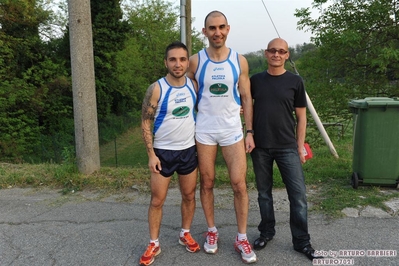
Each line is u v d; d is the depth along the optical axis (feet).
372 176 13.39
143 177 15.55
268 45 8.98
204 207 9.55
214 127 8.84
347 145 23.04
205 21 8.50
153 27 62.23
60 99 54.39
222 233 10.74
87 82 15.53
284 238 10.34
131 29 66.03
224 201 13.17
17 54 49.65
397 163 13.17
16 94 44.01
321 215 11.73
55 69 54.44
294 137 9.31
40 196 14.29
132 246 10.11
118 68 63.05
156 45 61.16
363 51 30.73
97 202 13.52
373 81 31.63
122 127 70.95
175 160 8.83
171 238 10.50
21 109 45.73
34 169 17.26
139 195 14.14
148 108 8.64
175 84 8.62
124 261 9.30
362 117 13.25
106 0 63.87
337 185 14.21
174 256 9.48
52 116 54.03
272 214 9.91
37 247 10.09
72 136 54.13
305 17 32.50
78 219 12.01
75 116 15.81
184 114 8.70
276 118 9.04
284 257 9.32
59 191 14.79
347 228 10.76
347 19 30.66
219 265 9.02
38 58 53.42
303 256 9.35
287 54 8.94
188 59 8.64
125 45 66.49
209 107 8.80
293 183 9.20
